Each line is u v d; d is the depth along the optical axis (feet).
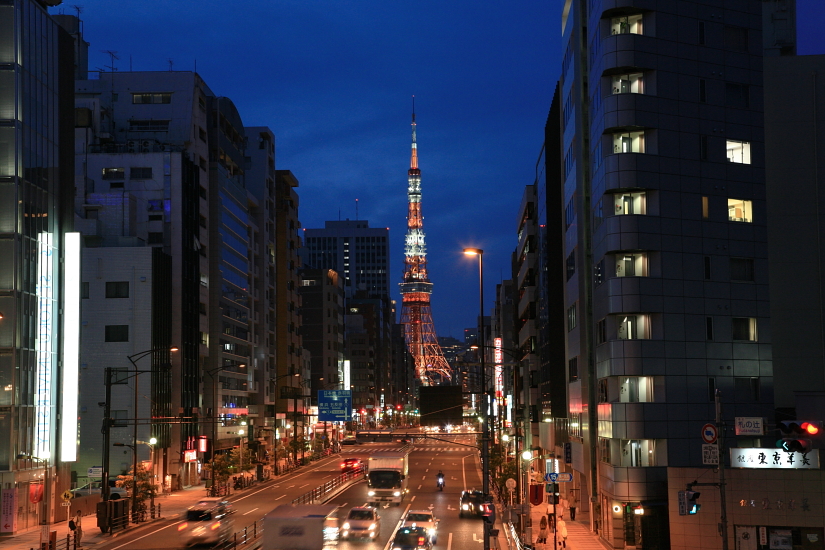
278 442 422.41
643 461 173.58
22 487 196.95
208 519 164.76
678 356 176.35
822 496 160.04
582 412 208.23
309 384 587.68
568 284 233.96
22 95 204.54
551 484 189.78
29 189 205.98
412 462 427.33
